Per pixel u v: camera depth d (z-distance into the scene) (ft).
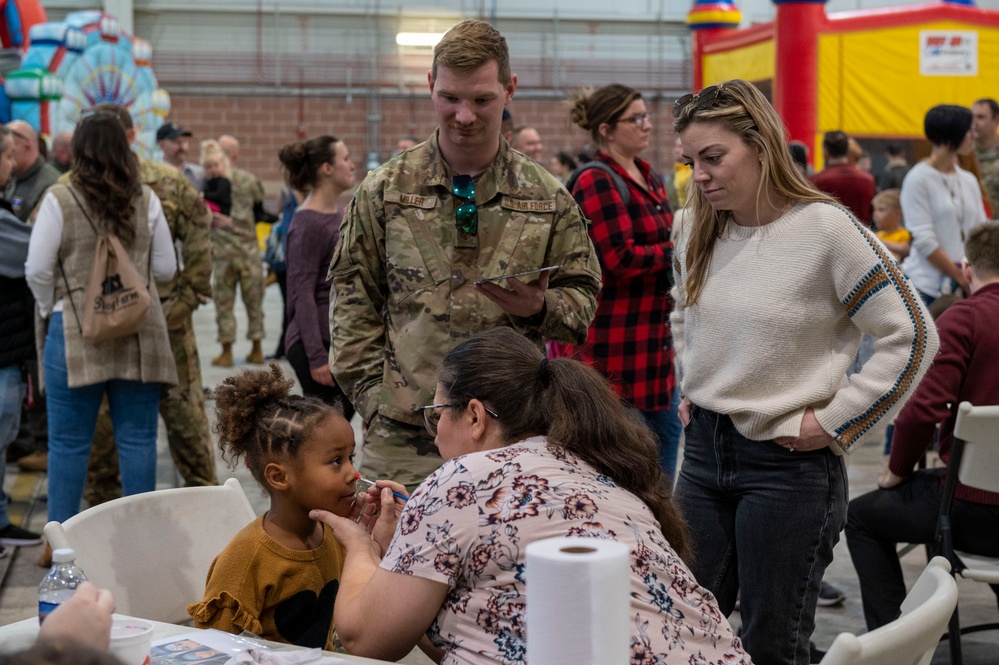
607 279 11.25
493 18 55.06
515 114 55.36
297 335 12.51
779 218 7.27
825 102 36.76
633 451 5.59
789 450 7.32
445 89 7.49
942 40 37.40
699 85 40.96
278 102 53.88
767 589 7.43
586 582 3.64
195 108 53.36
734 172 7.10
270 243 28.58
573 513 5.14
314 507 6.72
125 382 12.14
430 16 54.49
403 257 7.84
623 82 56.29
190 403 13.74
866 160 37.29
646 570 5.16
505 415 5.62
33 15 35.06
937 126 16.51
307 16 53.78
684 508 7.84
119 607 7.03
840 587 12.77
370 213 7.95
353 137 54.60
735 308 7.34
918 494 9.84
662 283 11.48
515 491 5.19
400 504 6.42
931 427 9.57
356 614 5.33
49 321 12.10
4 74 34.04
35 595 12.05
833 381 7.23
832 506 7.39
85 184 11.57
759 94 7.22
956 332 9.59
